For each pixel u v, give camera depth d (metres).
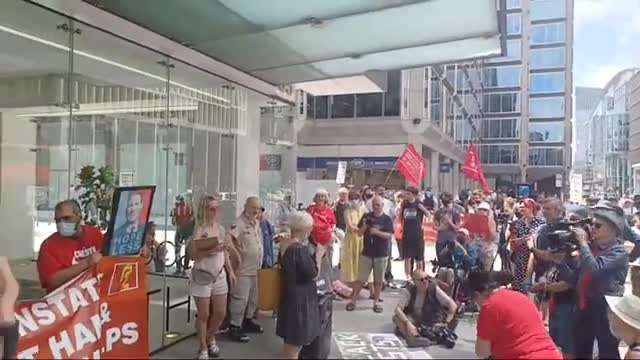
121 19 6.85
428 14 7.15
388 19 7.40
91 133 9.71
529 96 68.44
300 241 5.23
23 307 4.23
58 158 9.73
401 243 10.29
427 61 9.66
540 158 68.38
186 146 9.48
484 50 8.95
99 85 9.38
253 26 7.44
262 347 5.89
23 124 9.64
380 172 27.06
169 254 6.78
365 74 11.22
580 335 4.68
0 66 8.70
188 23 7.17
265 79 10.71
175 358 5.50
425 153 31.39
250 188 10.64
